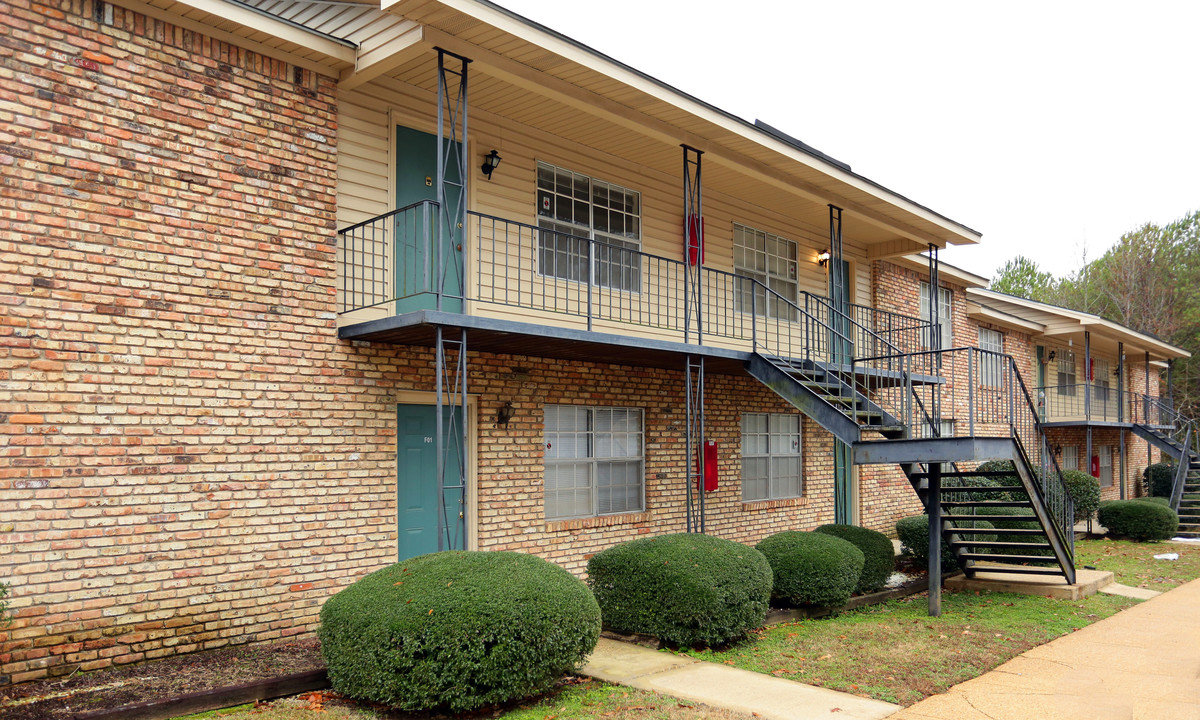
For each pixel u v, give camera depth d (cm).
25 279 596
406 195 846
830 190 1180
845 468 1438
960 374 1859
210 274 687
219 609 676
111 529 624
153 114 662
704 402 1182
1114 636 838
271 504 712
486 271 905
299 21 834
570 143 1012
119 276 639
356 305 785
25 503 587
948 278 1809
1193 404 3894
